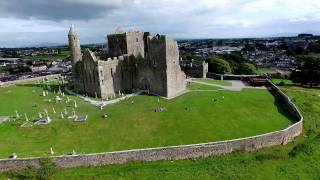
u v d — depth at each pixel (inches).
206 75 5487.2
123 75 4158.5
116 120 3085.6
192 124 2982.3
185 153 2497.5
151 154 2449.6
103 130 2866.6
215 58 6870.1
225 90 4315.9
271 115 3331.7
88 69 3988.7
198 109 3395.7
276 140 2741.1
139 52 4288.9
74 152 2428.6
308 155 2650.1
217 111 3361.2
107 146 2559.1
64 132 2839.6
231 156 2556.6
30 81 5295.3
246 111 3417.8
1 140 2687.0
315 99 4279.0
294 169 2455.7
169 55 3801.7
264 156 2561.5
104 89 3907.5
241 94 4116.6
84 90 4200.3
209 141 2630.4
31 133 2827.3
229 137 2709.2
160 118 3125.0
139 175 2300.7
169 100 3722.9
